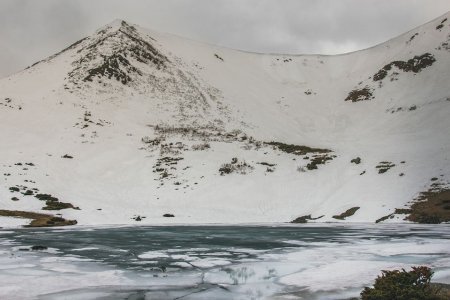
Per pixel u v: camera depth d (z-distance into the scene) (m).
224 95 105.88
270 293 11.43
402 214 39.94
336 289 11.70
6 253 18.98
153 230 31.55
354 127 88.62
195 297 11.07
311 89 122.44
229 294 11.37
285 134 86.25
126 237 26.17
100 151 62.09
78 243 22.89
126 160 60.16
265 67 140.00
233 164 59.34
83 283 12.72
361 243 22.58
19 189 44.41
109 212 42.84
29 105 78.38
